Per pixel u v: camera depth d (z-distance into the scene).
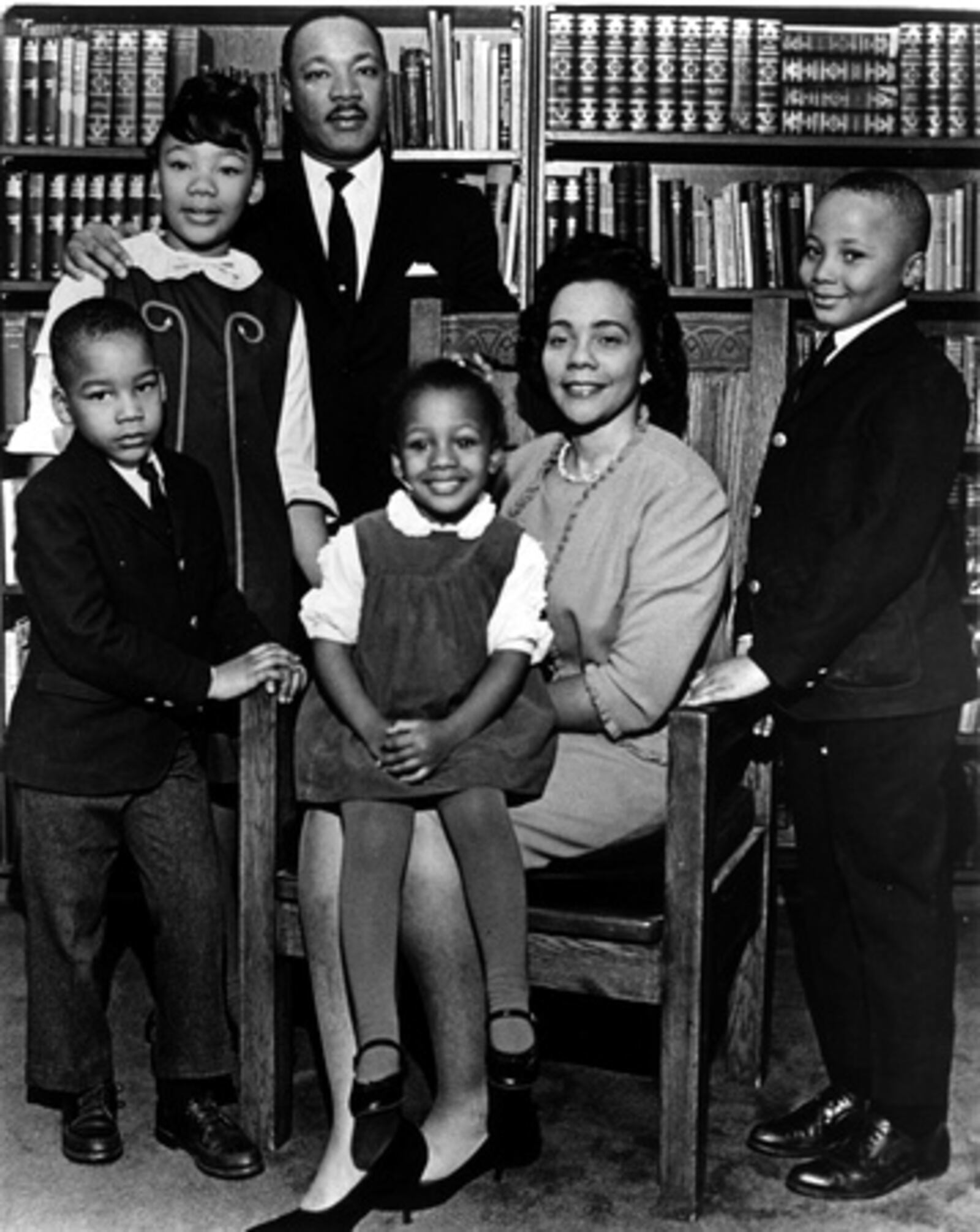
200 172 2.69
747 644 2.53
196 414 2.68
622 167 4.00
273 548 2.76
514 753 2.26
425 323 2.95
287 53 3.47
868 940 2.36
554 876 2.36
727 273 4.04
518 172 4.04
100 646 2.29
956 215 3.97
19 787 2.39
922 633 2.30
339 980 2.26
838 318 2.35
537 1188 2.37
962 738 4.06
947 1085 2.40
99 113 3.96
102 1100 2.46
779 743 2.61
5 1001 3.18
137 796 2.40
